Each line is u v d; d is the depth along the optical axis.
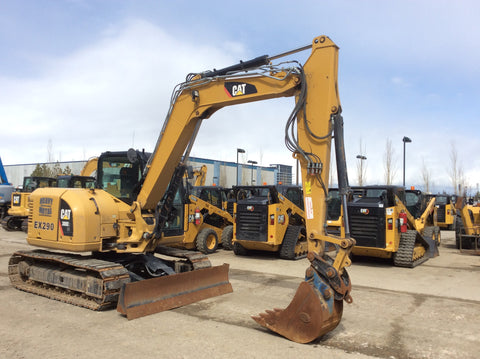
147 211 6.48
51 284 6.43
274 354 4.18
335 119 4.73
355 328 5.12
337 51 4.93
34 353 4.12
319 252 4.66
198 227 11.40
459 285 7.77
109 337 4.61
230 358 4.05
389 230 9.42
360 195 10.49
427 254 11.34
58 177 13.94
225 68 5.65
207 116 6.14
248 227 10.66
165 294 5.83
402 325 5.28
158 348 4.29
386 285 7.74
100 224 6.06
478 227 12.38
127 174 6.68
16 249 11.49
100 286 5.62
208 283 6.59
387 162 28.00
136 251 6.23
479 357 4.23
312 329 4.38
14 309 5.73
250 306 6.00
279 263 10.08
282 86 5.14
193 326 5.04
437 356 4.23
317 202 4.75
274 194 10.48
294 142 4.94
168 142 6.16
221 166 37.78
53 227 6.25
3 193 18.19
